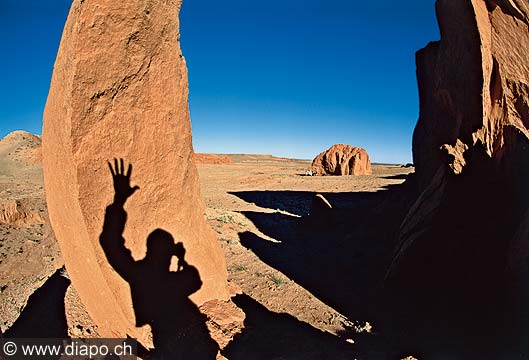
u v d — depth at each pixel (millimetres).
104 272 4680
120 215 4824
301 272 9992
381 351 5852
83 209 4383
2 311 7699
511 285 6602
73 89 4078
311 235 14773
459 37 8055
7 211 15867
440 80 9469
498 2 7406
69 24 4426
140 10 4562
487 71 7621
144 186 5121
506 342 5758
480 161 7922
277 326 6496
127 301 4957
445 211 8078
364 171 37062
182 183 5730
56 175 4895
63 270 8727
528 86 7434
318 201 16172
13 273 9914
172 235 5641
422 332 6562
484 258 7523
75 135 4195
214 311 6098
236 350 5426
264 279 9016
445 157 8125
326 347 5902
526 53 7395
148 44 4801
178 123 5508
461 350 5809
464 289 7508
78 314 6184
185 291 5926
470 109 8094
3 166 39125
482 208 7812
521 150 7281
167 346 5129
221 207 21656
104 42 4277
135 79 4734
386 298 8227
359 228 13562
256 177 37188
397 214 12867
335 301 8133
